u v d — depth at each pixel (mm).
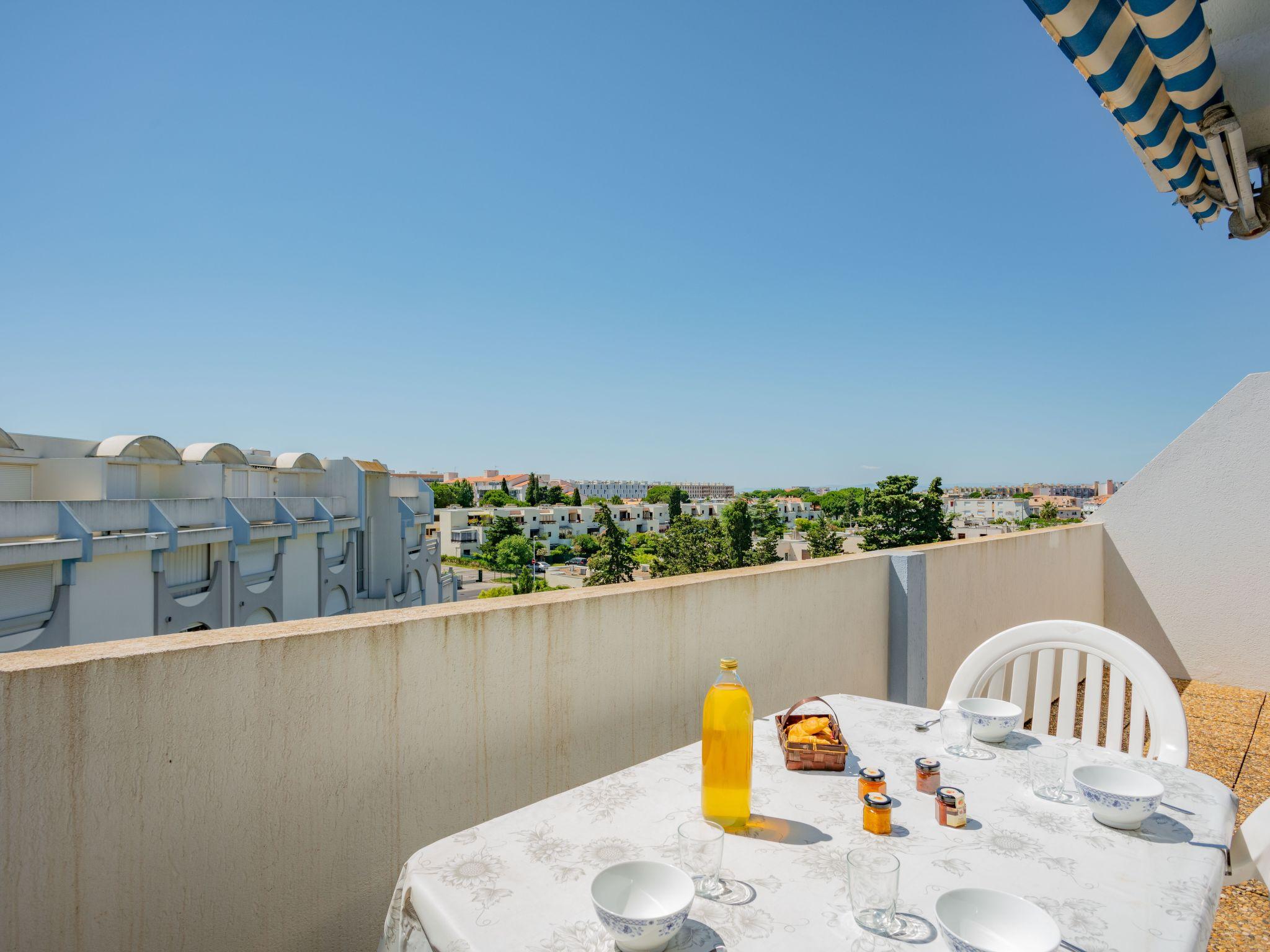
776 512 88438
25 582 15555
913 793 1097
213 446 25547
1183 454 4320
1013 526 54031
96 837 1020
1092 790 984
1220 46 2051
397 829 1380
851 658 2686
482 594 59438
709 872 807
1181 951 680
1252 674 4051
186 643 1135
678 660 1990
